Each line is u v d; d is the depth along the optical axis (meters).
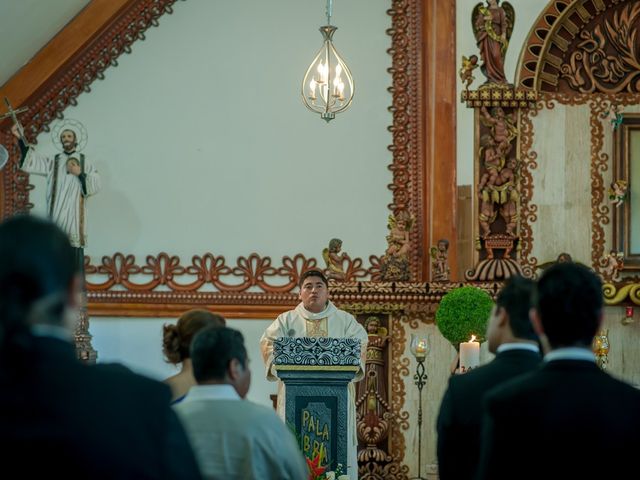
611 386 4.39
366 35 16.28
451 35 15.58
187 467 3.60
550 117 14.41
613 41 14.54
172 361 6.13
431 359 13.63
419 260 15.59
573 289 4.48
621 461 4.27
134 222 16.22
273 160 16.30
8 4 14.80
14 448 3.35
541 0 14.62
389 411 13.62
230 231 16.22
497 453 4.39
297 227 16.20
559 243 14.34
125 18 16.38
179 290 16.12
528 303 5.36
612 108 14.45
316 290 12.21
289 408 9.77
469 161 15.41
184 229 16.23
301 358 9.78
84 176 15.23
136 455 3.42
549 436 4.31
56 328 3.51
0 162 15.03
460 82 15.49
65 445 3.36
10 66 16.08
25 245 3.43
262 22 16.47
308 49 16.42
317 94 16.25
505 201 14.15
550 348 4.55
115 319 16.08
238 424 5.07
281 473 5.08
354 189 16.20
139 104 16.39
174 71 16.42
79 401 3.42
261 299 16.06
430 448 13.53
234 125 16.36
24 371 3.41
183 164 16.33
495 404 4.43
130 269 16.14
